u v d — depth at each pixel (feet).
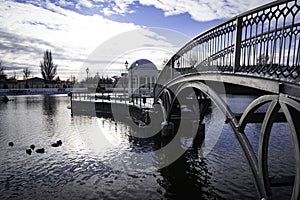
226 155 39.68
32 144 51.06
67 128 68.74
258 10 14.83
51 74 238.68
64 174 33.81
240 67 17.26
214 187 28.04
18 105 125.80
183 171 33.63
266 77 13.79
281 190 25.59
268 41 14.28
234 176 30.86
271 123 14.14
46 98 164.04
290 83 11.89
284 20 12.89
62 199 26.32
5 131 64.80
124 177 32.40
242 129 17.98
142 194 27.22
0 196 27.22
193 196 26.30
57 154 43.73
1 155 43.01
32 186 29.94
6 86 209.67
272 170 32.24
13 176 33.22
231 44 18.37
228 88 21.56
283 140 48.11
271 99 13.51
